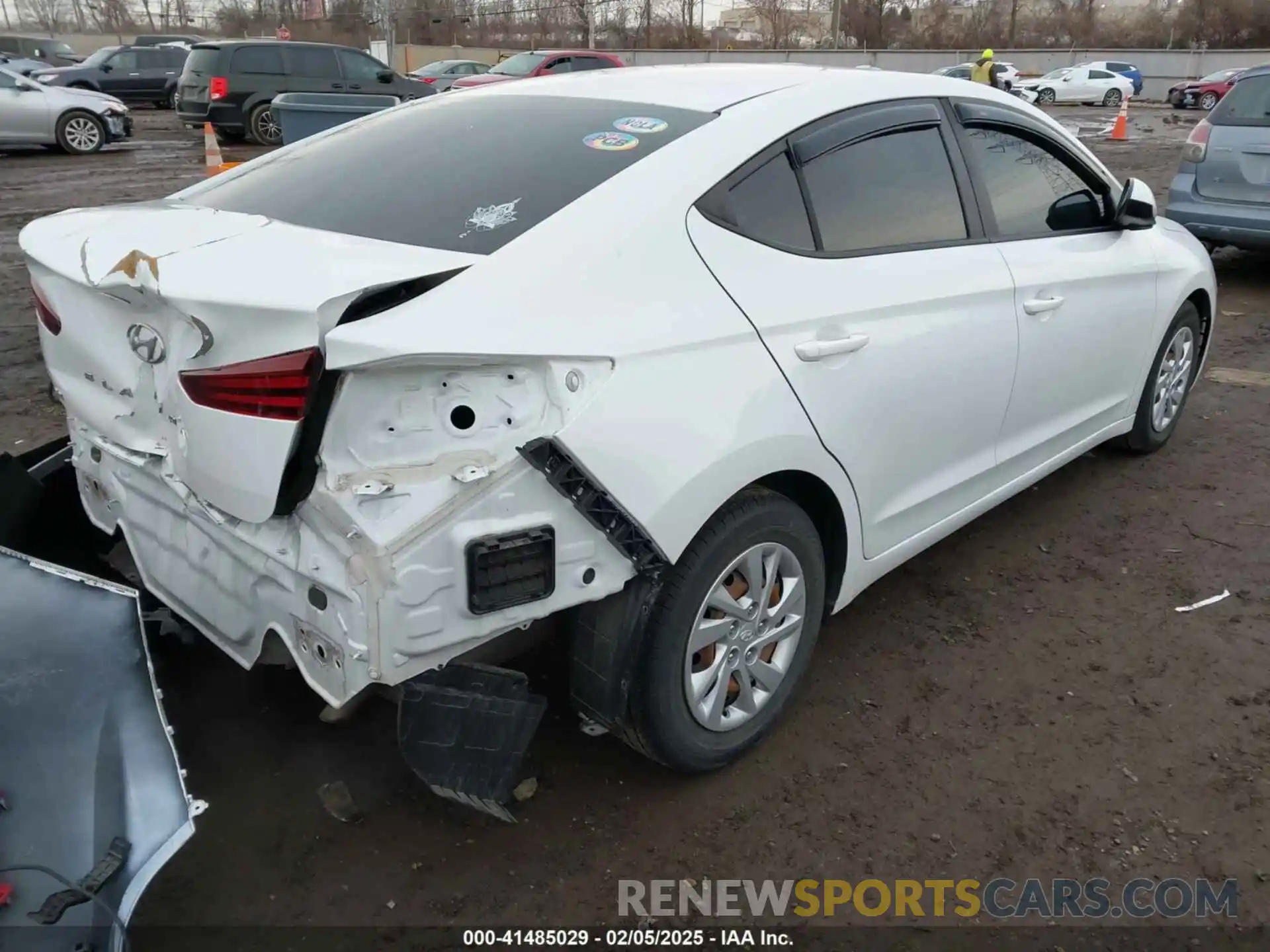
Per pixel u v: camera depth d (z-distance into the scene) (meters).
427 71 24.77
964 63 45.16
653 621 2.37
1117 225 3.94
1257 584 3.79
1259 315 7.50
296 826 2.53
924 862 2.48
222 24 60.41
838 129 2.87
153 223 2.49
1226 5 49.72
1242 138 7.48
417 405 1.99
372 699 2.92
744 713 2.71
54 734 1.95
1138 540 4.12
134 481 2.51
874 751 2.86
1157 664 3.29
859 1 54.72
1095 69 34.62
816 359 2.60
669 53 47.28
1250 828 2.60
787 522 2.62
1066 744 2.90
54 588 2.18
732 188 2.56
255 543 2.14
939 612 3.58
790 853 2.50
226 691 3.00
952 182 3.23
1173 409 4.90
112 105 16.38
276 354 1.93
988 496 3.56
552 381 2.08
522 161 2.57
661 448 2.23
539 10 55.75
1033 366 3.50
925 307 2.96
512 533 2.05
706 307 2.38
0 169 13.98
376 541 1.95
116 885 1.82
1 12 60.41
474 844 2.50
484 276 2.12
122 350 2.34
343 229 2.45
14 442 4.86
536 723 2.31
